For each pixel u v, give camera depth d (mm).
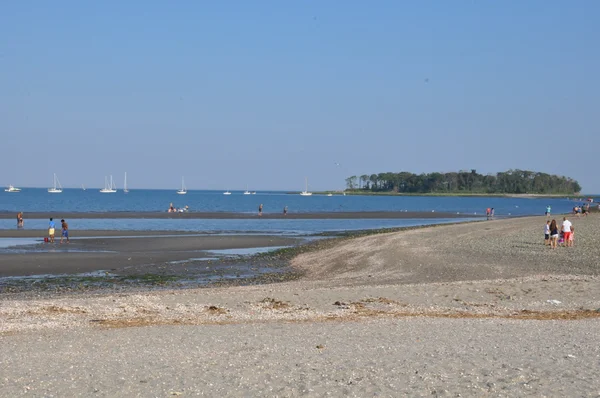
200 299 20047
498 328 14555
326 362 10617
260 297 20469
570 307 18594
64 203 143875
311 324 15375
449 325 15078
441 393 8617
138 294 22062
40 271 30672
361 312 17672
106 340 13109
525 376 9461
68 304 18812
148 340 13094
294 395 8695
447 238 44875
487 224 61844
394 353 11406
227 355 11391
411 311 17922
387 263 32188
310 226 71000
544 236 43281
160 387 9164
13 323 15469
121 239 48594
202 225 69812
